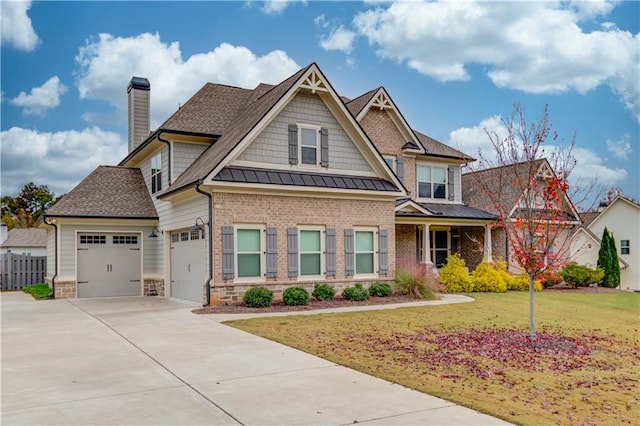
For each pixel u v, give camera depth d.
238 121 20.03
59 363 8.29
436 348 9.70
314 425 5.34
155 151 21.67
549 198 10.46
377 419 5.54
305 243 17.59
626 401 6.51
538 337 10.88
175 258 19.86
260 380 7.18
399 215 22.02
